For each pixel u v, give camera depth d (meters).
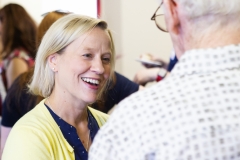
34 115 1.53
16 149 1.41
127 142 0.99
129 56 3.09
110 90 2.26
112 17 3.03
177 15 1.04
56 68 1.56
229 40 1.00
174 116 0.96
